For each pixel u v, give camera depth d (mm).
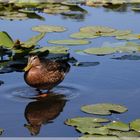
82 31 20328
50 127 11938
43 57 16891
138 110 12820
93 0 28203
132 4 28000
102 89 14375
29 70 14180
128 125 11500
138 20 22984
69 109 12977
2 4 27203
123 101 13492
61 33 20328
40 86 14211
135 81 14977
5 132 11719
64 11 25359
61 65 14922
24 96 13867
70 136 11305
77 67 16125
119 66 16266
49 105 13281
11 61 16797
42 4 27312
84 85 14664
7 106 13180
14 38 19406
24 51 17312
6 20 22609
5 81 14945
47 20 22891
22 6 26703
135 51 17781
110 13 24828
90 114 12445
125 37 19453
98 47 18234
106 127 11375
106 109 12672
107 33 20094
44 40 19281
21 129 11883
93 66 16266
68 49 17938
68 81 14992
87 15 24297
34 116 12609
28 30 20703
